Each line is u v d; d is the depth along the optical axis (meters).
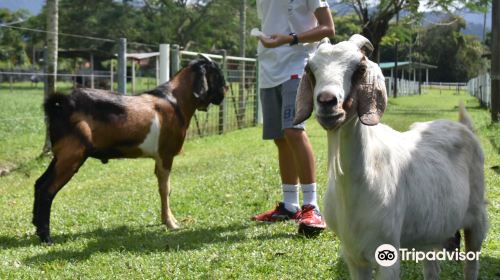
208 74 4.19
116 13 24.66
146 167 6.14
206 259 3.06
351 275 2.31
